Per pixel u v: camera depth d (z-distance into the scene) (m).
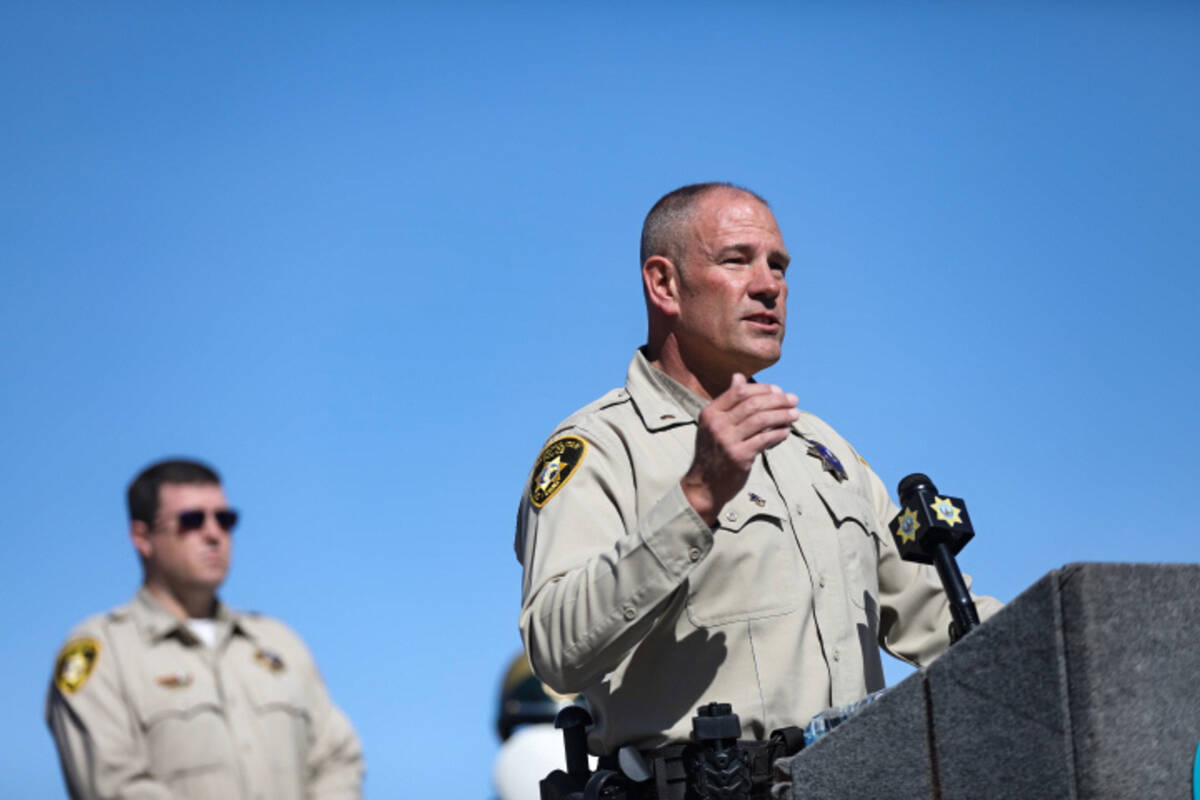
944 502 13.11
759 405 12.51
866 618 14.60
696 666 13.60
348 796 12.04
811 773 10.58
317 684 12.21
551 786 14.38
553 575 13.58
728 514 13.94
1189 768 9.12
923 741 9.92
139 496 11.86
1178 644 9.25
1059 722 9.13
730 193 15.41
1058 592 9.20
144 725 11.30
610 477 14.33
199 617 11.88
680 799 13.20
